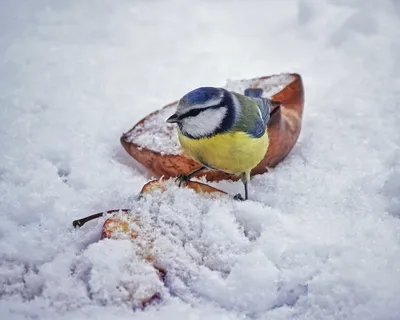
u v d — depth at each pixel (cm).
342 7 1096
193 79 919
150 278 543
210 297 545
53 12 1120
